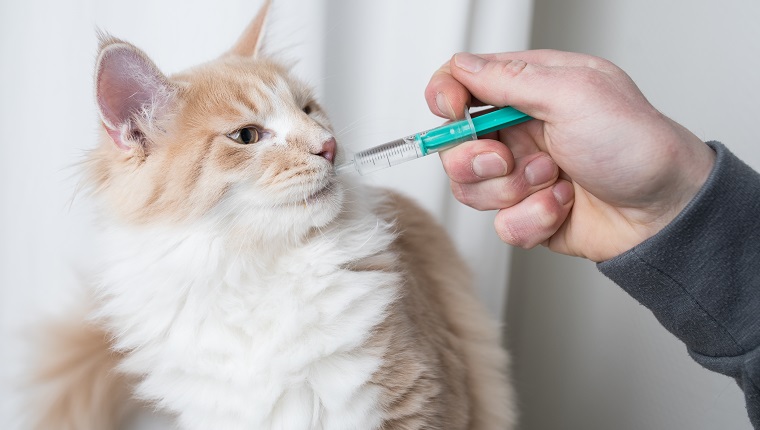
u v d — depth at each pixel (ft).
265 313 4.01
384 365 4.00
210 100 4.24
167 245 4.04
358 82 6.00
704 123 5.82
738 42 5.53
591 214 3.77
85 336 4.64
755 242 2.96
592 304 6.75
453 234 6.88
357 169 4.05
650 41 6.14
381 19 5.91
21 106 4.29
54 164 4.50
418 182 6.62
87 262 4.68
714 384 5.71
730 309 3.01
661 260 3.03
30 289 4.52
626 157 3.08
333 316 4.04
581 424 6.93
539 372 7.33
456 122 3.68
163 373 4.13
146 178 4.07
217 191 4.00
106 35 4.00
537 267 7.25
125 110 4.11
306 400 3.96
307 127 4.25
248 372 3.92
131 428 4.89
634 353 6.38
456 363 4.69
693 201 2.95
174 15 4.94
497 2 6.26
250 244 4.09
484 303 6.55
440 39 6.06
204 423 4.09
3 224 4.32
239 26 5.32
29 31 4.25
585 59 3.54
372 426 3.98
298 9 5.42
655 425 6.24
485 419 5.31
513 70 3.26
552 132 3.29
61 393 4.59
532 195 3.75
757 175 3.03
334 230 4.38
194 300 4.00
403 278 4.56
